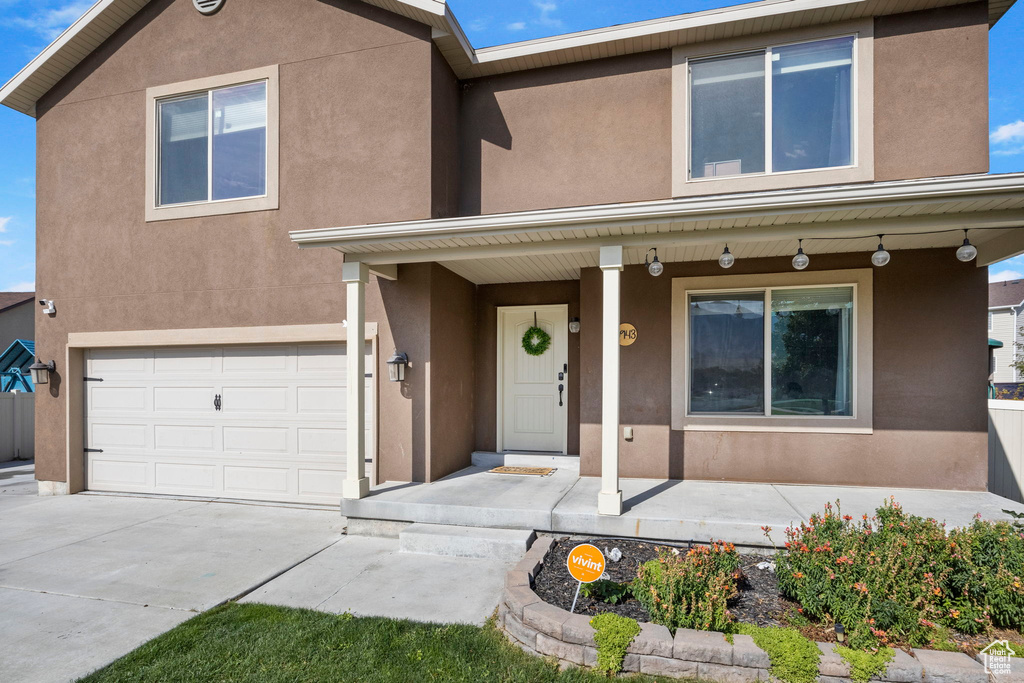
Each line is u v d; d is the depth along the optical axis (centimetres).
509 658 344
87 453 828
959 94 598
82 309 813
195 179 775
